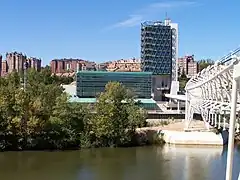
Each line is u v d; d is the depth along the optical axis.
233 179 71.38
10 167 88.31
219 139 119.94
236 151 102.19
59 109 118.56
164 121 154.62
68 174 81.06
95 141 120.31
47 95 131.50
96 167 88.25
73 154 106.62
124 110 124.31
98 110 122.94
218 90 92.25
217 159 96.56
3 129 111.88
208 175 78.12
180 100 192.50
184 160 95.56
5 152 108.75
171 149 114.38
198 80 124.06
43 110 117.56
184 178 75.94
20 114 114.06
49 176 79.38
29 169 86.31
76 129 119.75
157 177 77.31
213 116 103.38
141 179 75.88
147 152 109.12
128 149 115.44
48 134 116.25
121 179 75.94
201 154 104.75
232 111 42.00
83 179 76.56
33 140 114.06
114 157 101.50
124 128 122.44
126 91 131.38
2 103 113.12
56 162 94.56
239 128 79.44
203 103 112.94
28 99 115.88
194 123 146.50
